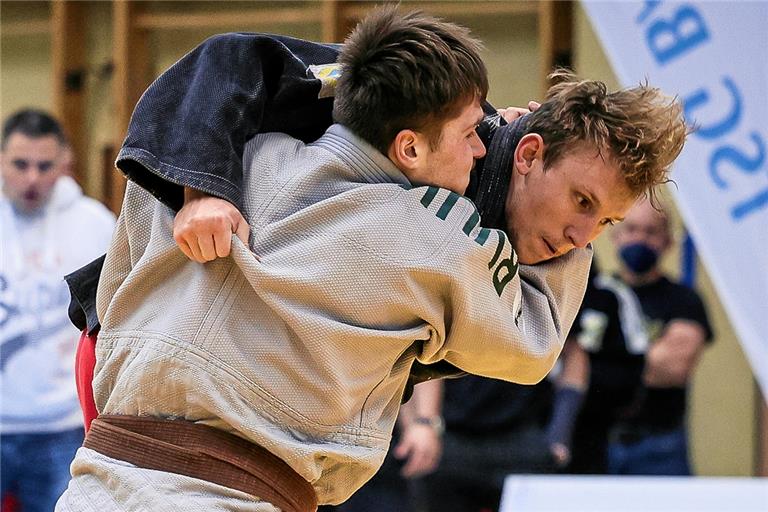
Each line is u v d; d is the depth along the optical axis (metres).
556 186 5.00
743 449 16.11
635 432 13.20
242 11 18.44
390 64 4.73
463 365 5.27
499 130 5.27
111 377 4.97
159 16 18.66
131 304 4.97
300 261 4.71
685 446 13.27
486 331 4.98
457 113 4.80
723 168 10.20
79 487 4.88
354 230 4.73
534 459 11.28
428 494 11.35
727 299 10.22
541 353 5.17
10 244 11.45
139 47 18.80
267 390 4.74
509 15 17.30
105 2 19.25
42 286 11.45
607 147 4.91
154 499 4.67
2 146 11.61
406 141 4.80
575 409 11.66
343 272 4.71
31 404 11.38
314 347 4.70
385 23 4.82
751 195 10.13
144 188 4.83
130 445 4.80
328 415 4.80
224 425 4.76
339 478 5.05
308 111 5.15
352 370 4.80
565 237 5.09
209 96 4.83
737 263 10.19
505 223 5.21
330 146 4.93
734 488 8.80
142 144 4.77
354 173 4.88
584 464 11.84
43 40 19.69
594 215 5.02
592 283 11.84
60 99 18.84
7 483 11.48
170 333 4.75
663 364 13.12
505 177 5.16
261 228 4.79
